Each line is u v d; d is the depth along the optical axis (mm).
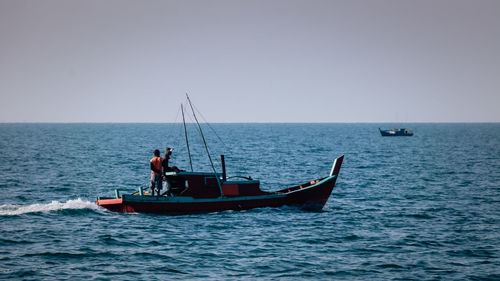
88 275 50875
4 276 49875
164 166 80688
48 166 168125
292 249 61469
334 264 55719
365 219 79562
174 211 80062
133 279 50031
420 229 72625
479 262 56719
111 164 179500
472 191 112875
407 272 53219
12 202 95938
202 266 54500
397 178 139125
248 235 67875
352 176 144375
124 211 80062
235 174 153625
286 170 166500
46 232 67125
